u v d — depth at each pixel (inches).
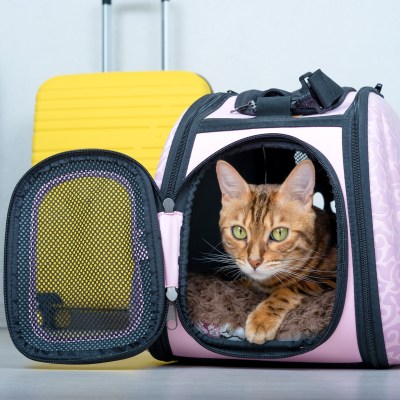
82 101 96.3
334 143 58.9
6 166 116.6
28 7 117.1
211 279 66.7
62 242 61.4
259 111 63.2
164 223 59.9
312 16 111.0
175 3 113.6
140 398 43.1
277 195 67.4
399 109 108.8
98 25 115.5
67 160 61.8
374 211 56.9
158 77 95.4
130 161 60.3
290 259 66.6
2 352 75.9
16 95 117.1
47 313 61.4
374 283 56.3
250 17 112.2
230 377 53.7
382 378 52.9
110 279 60.1
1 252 115.7
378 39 109.4
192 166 61.3
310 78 62.5
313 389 46.9
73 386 48.9
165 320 59.3
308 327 59.4
